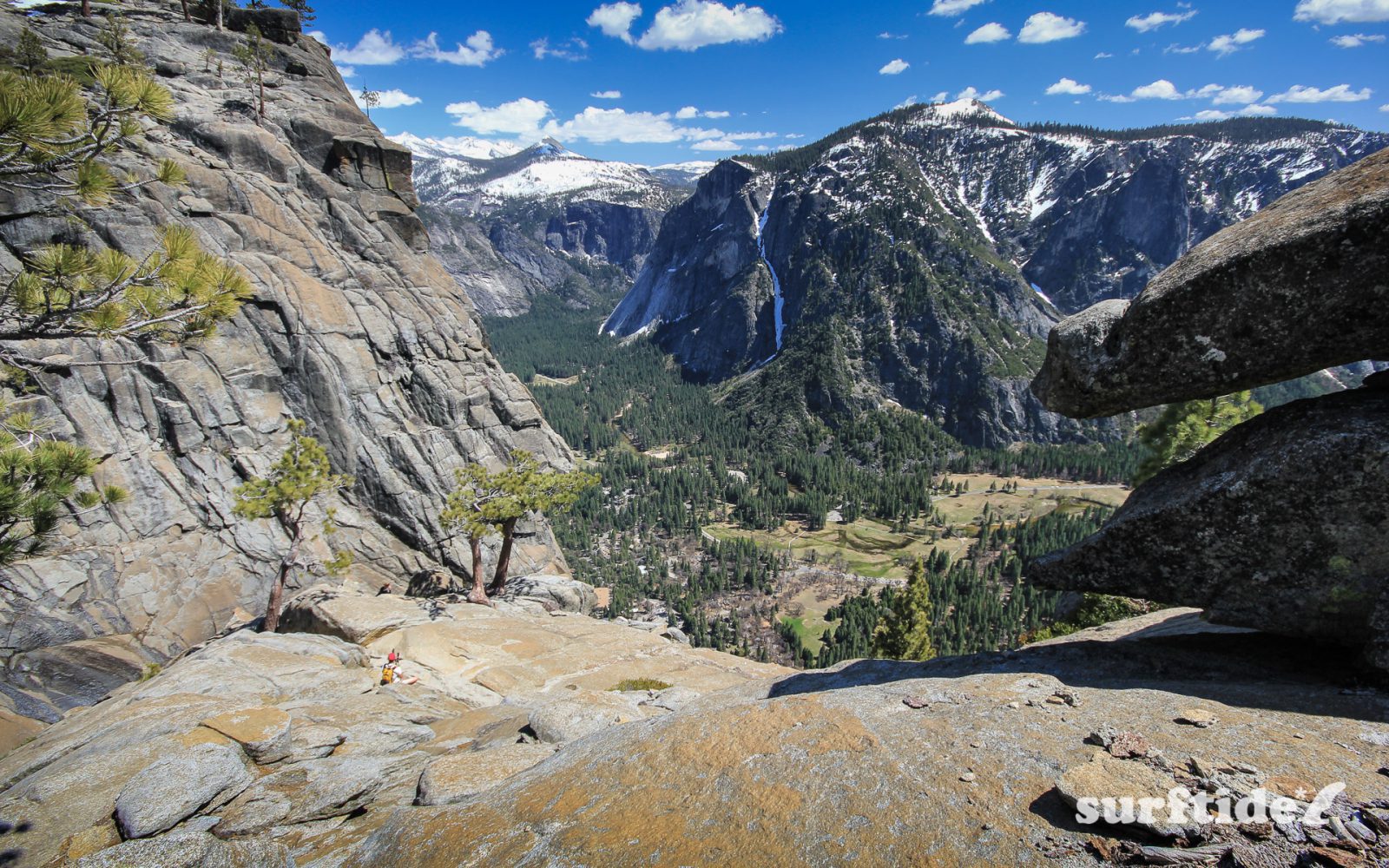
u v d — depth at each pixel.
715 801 7.72
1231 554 9.15
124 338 11.40
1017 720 8.30
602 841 7.46
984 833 6.24
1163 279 9.81
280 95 72.38
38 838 10.73
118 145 9.91
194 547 45.06
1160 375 9.86
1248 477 8.83
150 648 40.78
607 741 10.52
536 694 23.98
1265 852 5.24
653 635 32.62
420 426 59.72
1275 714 7.43
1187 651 9.94
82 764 12.82
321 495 53.28
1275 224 8.89
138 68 9.59
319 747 14.90
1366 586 8.16
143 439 45.91
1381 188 7.93
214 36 76.88
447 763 11.29
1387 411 8.23
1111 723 7.81
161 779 11.45
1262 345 8.91
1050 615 110.75
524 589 43.56
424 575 49.53
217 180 55.84
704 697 13.48
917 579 50.12
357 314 58.44
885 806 6.97
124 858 8.89
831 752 8.20
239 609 45.44
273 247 56.38
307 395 53.84
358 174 66.88
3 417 13.48
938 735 8.21
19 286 10.23
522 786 9.60
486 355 68.81
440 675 25.36
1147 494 10.41
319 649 25.00
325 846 10.25
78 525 41.22
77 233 44.91
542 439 67.69
